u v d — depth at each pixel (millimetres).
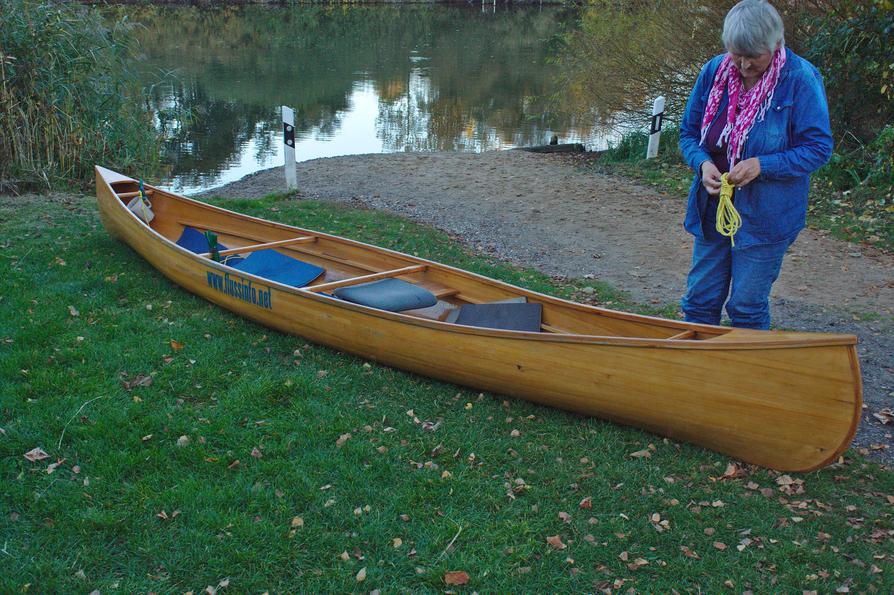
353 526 3367
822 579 3127
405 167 11852
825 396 3443
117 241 7270
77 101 10047
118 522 3305
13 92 9383
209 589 2980
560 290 6711
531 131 15844
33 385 4391
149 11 30922
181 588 3002
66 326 5258
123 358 4809
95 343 5000
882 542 3369
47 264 6527
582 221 8953
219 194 10242
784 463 3734
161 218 7625
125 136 10750
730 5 11422
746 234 4008
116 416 4105
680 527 3434
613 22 13617
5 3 9352
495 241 8156
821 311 6281
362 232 8109
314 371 4789
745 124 3842
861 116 10352
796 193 3920
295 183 9961
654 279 7055
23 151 9547
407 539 3305
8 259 6559
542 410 4398
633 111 13422
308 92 18562
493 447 4012
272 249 6520
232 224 7199
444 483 3680
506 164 12164
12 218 7938
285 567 3123
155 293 6055
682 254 7777
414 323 4566
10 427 3961
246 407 4289
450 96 18656
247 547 3205
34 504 3416
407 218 8883
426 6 39719
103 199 7238
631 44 13055
